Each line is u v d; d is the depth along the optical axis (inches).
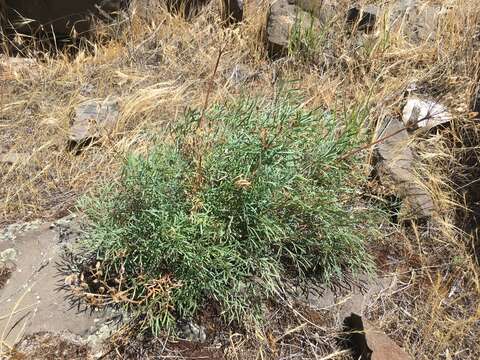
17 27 57.9
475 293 38.0
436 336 35.4
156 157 37.6
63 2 55.6
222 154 36.8
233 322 35.5
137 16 58.6
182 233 34.4
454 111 46.9
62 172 45.5
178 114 49.1
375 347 33.5
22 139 48.2
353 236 37.3
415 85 51.3
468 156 45.7
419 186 42.5
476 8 56.4
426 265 40.0
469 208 42.8
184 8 59.5
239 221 35.9
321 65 54.4
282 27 55.6
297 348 35.0
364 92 50.7
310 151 39.4
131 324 34.7
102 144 45.7
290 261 38.8
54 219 41.8
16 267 38.3
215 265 34.3
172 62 54.9
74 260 38.3
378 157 44.2
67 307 35.7
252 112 40.9
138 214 35.7
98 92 52.6
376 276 38.9
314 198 37.0
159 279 33.7
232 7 58.1
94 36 57.8
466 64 52.0
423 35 55.9
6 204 42.7
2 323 35.0
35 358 33.6
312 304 37.1
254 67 55.2
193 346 34.6
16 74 53.4
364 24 55.9
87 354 33.8
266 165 36.2
